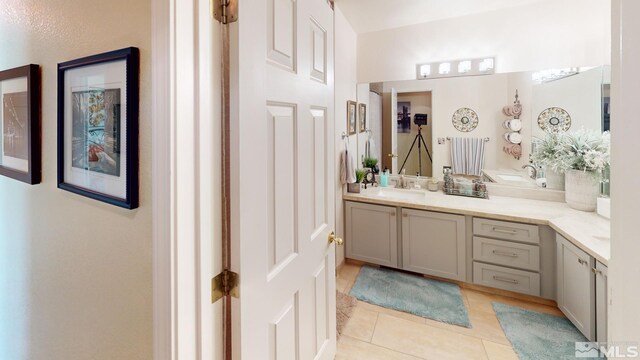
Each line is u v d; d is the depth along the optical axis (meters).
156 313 0.78
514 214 2.39
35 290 1.21
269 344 1.05
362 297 2.54
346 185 3.18
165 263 0.76
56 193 1.09
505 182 2.89
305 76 1.26
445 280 2.80
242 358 0.90
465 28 2.91
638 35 0.39
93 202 0.96
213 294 0.86
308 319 1.36
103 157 0.89
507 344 1.97
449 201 2.81
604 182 2.38
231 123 0.86
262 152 0.98
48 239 1.14
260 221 0.97
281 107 1.11
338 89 2.86
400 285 2.73
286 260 1.16
